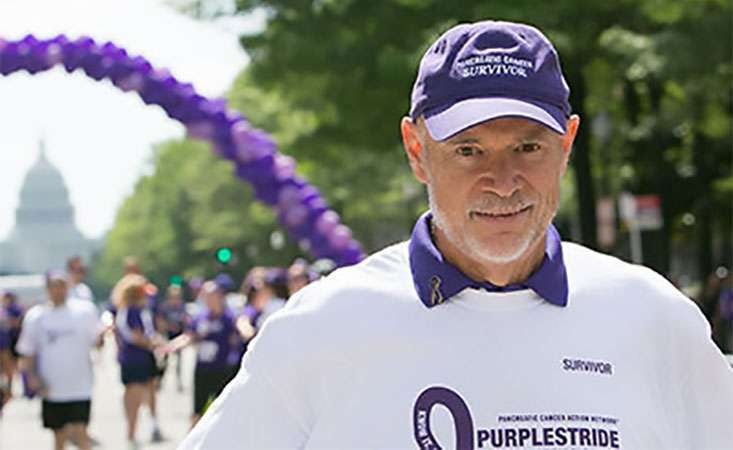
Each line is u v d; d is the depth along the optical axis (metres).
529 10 22.70
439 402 3.26
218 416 3.44
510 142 3.23
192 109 8.27
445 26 23.09
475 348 3.29
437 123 3.23
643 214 27.08
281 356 3.36
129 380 18.00
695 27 22.41
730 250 56.16
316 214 8.53
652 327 3.40
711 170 34.91
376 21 23.97
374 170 47.94
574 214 41.34
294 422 3.38
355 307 3.35
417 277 3.35
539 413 3.25
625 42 22.66
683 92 26.08
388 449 3.27
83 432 14.75
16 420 25.08
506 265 3.29
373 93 25.05
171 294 30.05
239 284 87.69
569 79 26.30
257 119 45.62
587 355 3.31
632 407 3.31
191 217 112.81
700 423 3.51
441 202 3.29
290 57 24.38
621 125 31.42
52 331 14.57
